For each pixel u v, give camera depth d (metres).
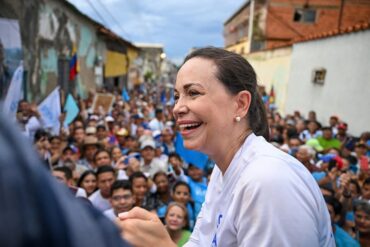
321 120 10.24
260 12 21.98
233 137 1.22
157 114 9.55
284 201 0.95
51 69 8.68
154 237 0.98
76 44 11.07
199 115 1.17
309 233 0.94
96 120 7.63
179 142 5.19
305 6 21.42
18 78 5.33
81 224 0.38
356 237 3.38
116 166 4.73
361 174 4.90
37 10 7.57
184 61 1.27
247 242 0.98
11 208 0.31
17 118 5.12
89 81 13.16
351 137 7.23
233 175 1.16
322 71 10.28
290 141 6.20
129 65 22.33
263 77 18.17
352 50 8.59
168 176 4.78
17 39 5.95
